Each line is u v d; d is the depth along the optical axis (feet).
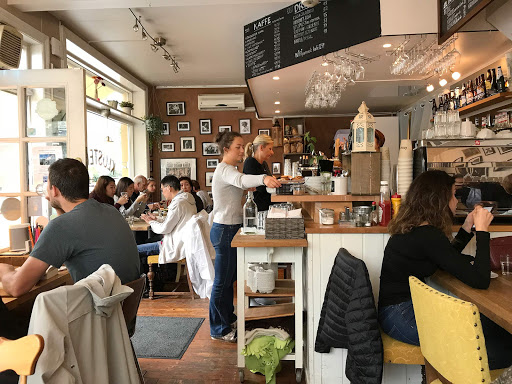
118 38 18.65
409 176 9.30
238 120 27.91
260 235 9.52
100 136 22.27
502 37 11.69
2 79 12.29
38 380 4.16
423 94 19.93
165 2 13.79
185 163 27.91
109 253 6.66
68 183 6.77
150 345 11.05
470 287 6.57
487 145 8.64
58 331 4.39
